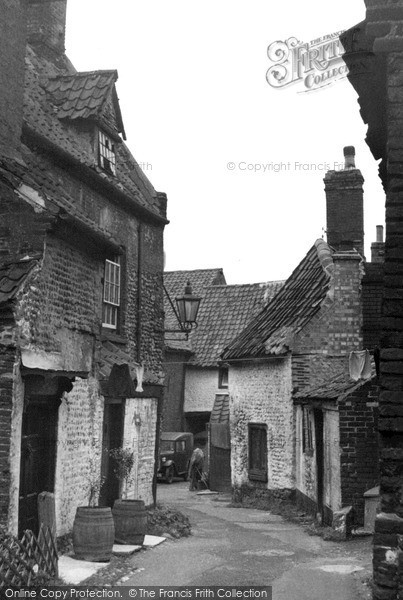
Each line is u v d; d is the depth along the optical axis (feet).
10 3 34.65
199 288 112.98
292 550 37.22
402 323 18.31
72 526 34.81
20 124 35.35
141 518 36.27
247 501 62.80
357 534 40.70
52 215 30.76
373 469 42.27
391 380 18.16
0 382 28.19
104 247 36.06
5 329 28.43
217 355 98.94
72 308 34.30
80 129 48.49
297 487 57.67
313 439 51.01
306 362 58.65
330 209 64.54
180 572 30.86
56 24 56.24
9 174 31.32
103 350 43.47
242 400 66.69
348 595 26.53
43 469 32.58
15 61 34.91
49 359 31.48
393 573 17.52
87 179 44.80
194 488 78.79
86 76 49.88
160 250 56.90
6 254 30.83
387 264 18.58
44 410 32.78
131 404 46.24
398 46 19.19
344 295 59.06
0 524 27.35
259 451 64.03
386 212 18.76
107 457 42.73
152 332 54.70
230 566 32.42
